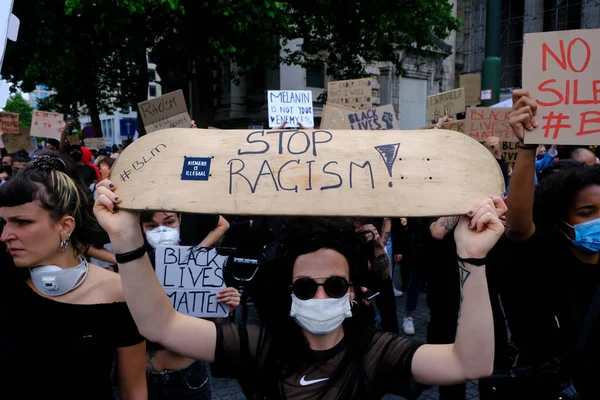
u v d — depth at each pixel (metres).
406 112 18.92
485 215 1.13
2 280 1.39
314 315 1.26
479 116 4.73
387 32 12.15
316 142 1.27
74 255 1.47
